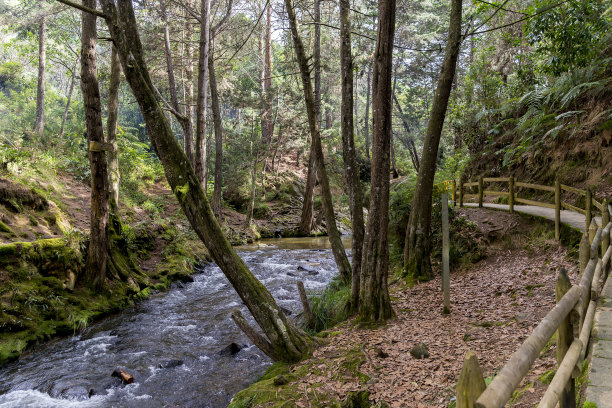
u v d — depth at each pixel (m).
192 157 19.42
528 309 6.84
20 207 10.62
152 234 14.16
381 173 7.30
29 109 27.52
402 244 12.22
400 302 8.61
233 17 24.30
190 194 5.84
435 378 5.00
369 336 6.75
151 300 10.94
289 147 29.59
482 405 1.53
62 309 8.77
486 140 17.84
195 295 11.57
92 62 9.84
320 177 10.33
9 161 12.79
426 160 10.22
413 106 35.03
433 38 29.16
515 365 1.93
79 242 10.12
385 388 4.95
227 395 6.02
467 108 18.31
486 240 10.89
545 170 13.49
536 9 12.56
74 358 7.44
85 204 14.53
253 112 27.91
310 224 25.27
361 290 7.55
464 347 5.80
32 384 6.46
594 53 12.42
